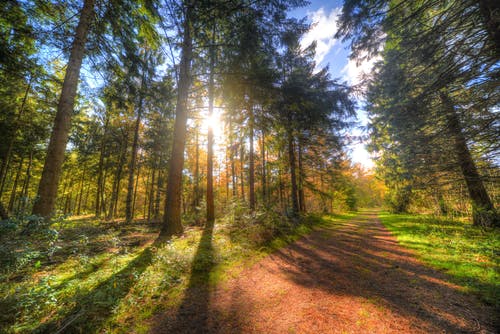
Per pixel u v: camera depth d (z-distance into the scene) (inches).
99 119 633.0
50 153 200.8
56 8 238.2
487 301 122.6
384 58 380.2
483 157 252.8
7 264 113.8
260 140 716.0
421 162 308.0
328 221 610.2
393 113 309.7
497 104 207.3
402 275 175.3
